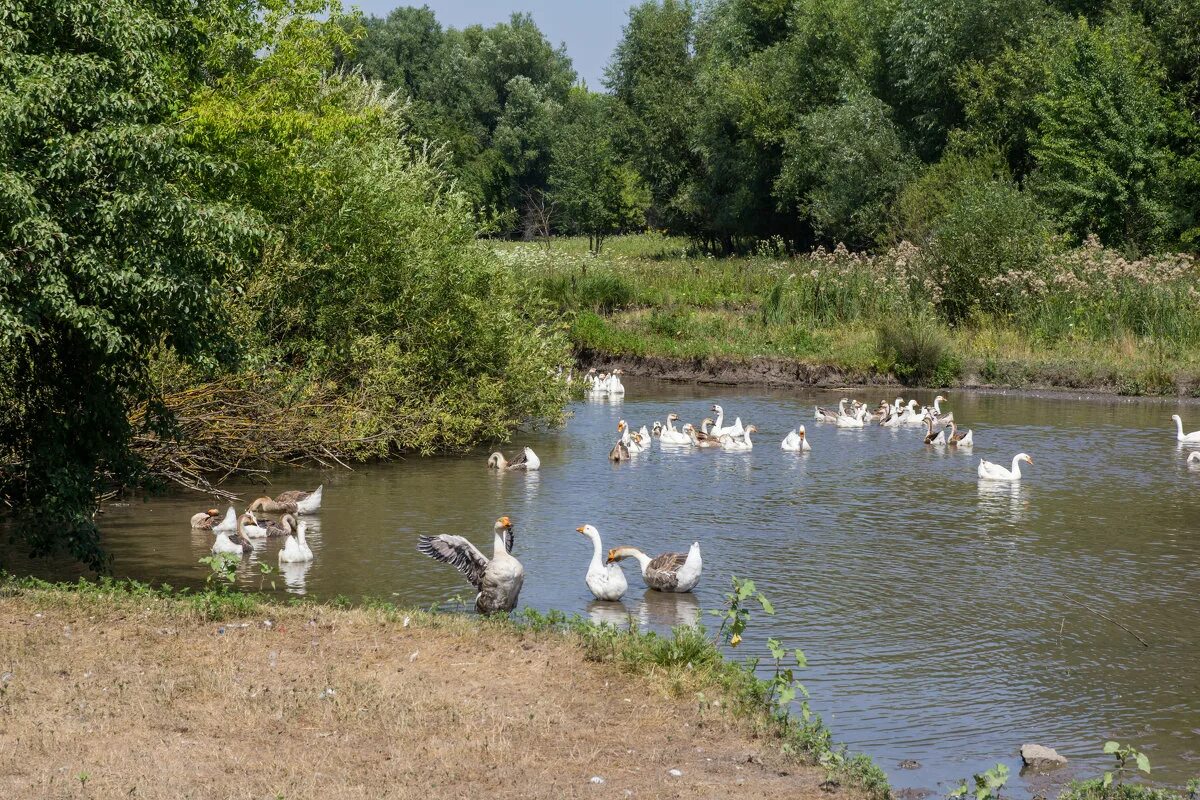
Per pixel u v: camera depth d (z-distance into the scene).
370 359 24.22
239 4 23.22
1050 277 41.28
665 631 12.70
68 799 7.08
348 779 7.56
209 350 14.09
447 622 11.37
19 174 11.98
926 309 42.03
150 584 14.13
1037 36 55.94
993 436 28.39
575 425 30.59
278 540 16.95
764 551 16.53
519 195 103.75
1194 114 51.34
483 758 7.99
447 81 109.25
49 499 13.95
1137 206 48.38
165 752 7.91
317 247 23.84
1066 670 11.62
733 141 70.56
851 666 11.70
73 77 12.52
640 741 8.48
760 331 43.41
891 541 17.23
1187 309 38.72
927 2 59.66
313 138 23.38
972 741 9.83
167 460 20.36
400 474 22.73
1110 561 16.06
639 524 18.22
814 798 7.59
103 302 12.89
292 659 10.06
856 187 59.66
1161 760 9.45
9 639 10.23
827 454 26.12
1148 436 28.28
